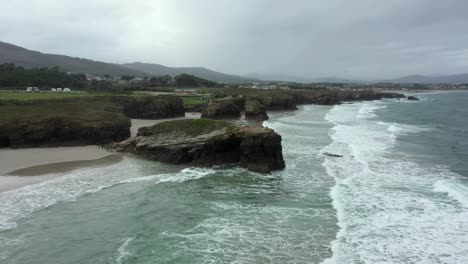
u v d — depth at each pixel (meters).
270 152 31.23
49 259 15.66
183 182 27.52
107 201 22.95
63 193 24.33
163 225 19.48
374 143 44.06
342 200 22.98
